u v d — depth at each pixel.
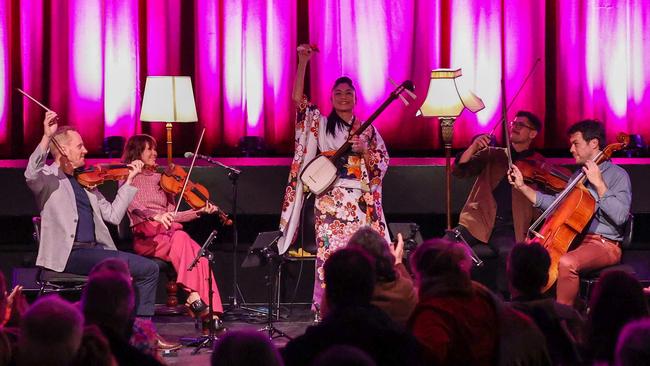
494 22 11.66
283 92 11.54
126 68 11.47
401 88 9.10
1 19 11.30
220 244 10.77
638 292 5.07
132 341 5.33
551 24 11.75
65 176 8.61
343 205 9.37
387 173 10.50
